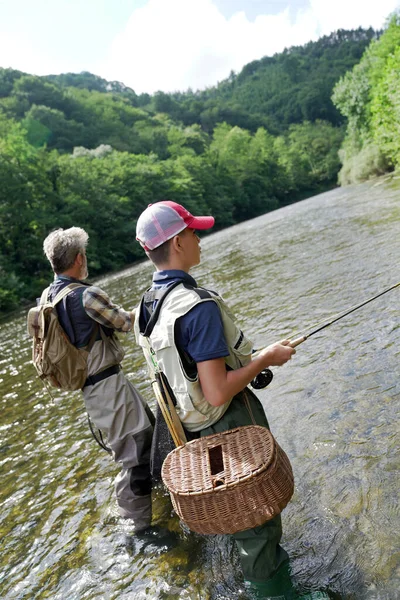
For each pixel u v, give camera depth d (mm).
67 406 5797
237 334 2172
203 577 2449
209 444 2146
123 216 45125
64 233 2924
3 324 19000
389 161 40438
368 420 3342
